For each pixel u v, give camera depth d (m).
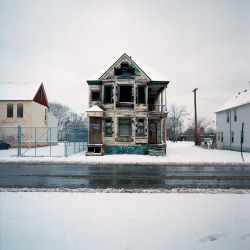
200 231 3.95
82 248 3.35
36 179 8.97
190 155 19.88
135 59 21.61
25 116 28.00
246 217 4.60
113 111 19.91
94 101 20.48
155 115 20.08
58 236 3.71
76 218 4.45
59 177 9.42
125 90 20.97
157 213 4.77
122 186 7.73
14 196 6.07
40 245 3.44
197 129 37.88
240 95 29.47
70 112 77.50
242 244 3.54
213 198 5.97
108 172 10.88
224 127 31.31
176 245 3.48
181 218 4.50
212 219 4.47
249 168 12.79
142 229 3.98
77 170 11.46
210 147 33.03
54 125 36.56
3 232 3.85
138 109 19.97
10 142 27.66
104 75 20.17
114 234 3.79
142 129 20.06
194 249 3.39
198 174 10.48
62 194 6.33
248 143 24.64
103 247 3.39
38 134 30.28
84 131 27.08
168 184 8.14
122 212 4.81
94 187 7.54
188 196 6.17
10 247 3.38
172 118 73.50
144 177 9.56
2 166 12.95
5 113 28.03
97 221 4.31
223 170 11.89
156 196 6.17
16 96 28.36
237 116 27.45
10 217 4.51
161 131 21.27
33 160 15.05
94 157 17.00
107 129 20.12
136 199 5.83
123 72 20.55
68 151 23.27
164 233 3.85
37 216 4.56
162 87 21.08
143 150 19.75
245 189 7.30
